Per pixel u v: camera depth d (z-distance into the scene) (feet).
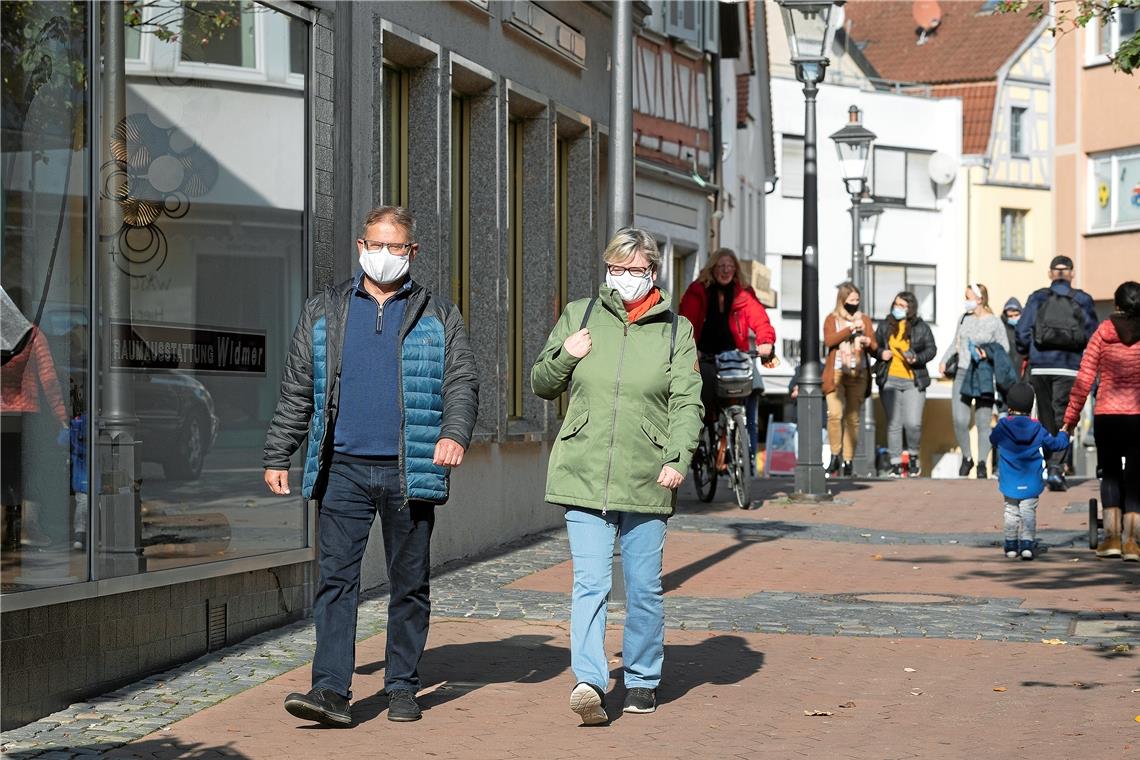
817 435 74.28
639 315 31.91
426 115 51.72
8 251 31.24
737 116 139.03
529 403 61.93
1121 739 28.73
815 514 68.49
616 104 44.73
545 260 62.18
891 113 222.07
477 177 57.11
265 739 28.94
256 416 39.78
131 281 35.12
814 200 75.56
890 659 36.86
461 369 31.04
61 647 31.40
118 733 29.27
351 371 30.55
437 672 35.14
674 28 96.99
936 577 50.06
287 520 40.91
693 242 100.83
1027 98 226.17
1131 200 172.96
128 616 33.73
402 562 30.89
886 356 97.45
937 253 224.33
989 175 222.69
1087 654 37.19
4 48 31.37
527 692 33.30
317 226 42.78
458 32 53.47
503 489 57.98
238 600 38.34
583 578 31.17
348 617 30.40
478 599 44.75
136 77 35.60
